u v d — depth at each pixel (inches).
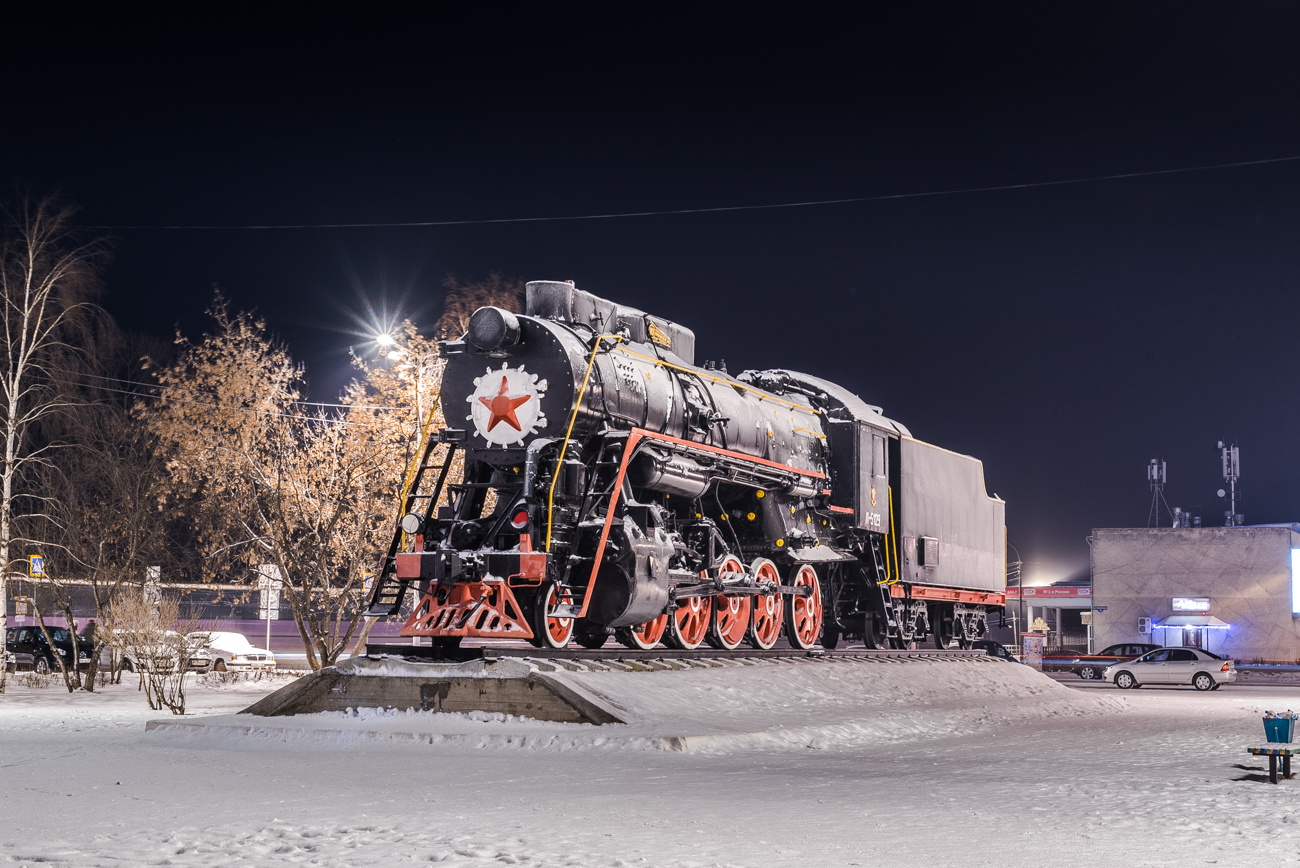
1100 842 311.6
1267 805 380.2
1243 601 2237.9
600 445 641.0
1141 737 661.3
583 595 615.5
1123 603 2310.5
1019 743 612.4
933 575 1002.7
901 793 396.8
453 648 592.1
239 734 526.9
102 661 1264.8
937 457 1035.3
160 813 343.3
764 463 768.3
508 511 612.1
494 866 275.4
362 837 307.9
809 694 675.4
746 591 730.8
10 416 937.5
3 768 438.3
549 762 452.1
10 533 946.1
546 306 666.2
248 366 938.7
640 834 314.7
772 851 295.0
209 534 992.2
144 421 1014.4
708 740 499.5
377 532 927.7
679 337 773.9
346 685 560.7
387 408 927.7
